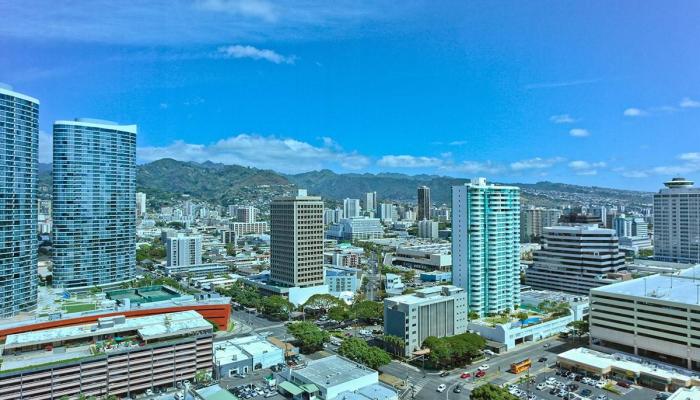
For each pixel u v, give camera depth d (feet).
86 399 645.51
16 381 619.26
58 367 645.10
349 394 616.80
